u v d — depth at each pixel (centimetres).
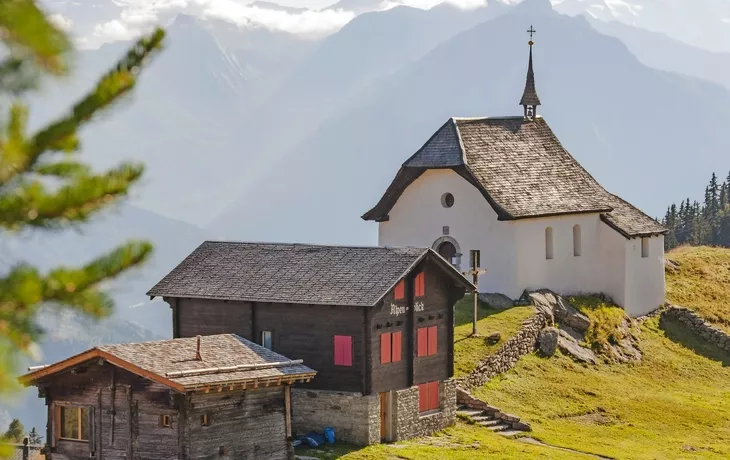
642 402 6781
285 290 5403
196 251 5962
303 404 5325
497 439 5744
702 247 10394
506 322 7156
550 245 7900
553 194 7988
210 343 4891
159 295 5638
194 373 4447
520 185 7869
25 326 1156
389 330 5369
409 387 5494
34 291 1163
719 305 8875
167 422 4409
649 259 8438
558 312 7575
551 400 6556
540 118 8519
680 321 8400
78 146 1212
